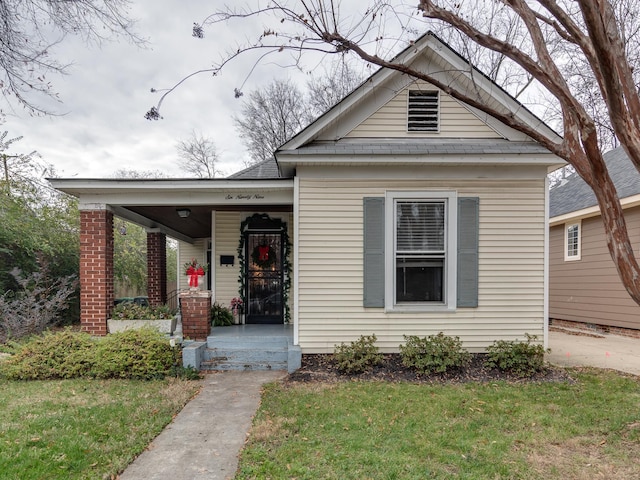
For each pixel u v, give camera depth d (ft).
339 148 23.54
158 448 13.20
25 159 40.75
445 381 20.61
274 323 31.09
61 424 14.69
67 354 21.75
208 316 26.13
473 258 23.77
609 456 12.55
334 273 23.90
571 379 21.01
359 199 23.98
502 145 24.43
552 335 36.32
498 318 23.82
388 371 21.80
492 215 23.97
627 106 10.32
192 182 25.03
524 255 23.89
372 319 23.88
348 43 12.47
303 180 23.94
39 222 39.37
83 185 24.68
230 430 14.67
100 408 16.48
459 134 25.00
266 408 16.69
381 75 24.36
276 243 31.50
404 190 23.95
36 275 32.91
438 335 22.56
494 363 22.09
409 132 24.99
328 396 18.12
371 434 13.94
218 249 32.04
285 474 11.27
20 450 12.53
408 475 11.21
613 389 19.29
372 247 23.79
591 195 39.55
